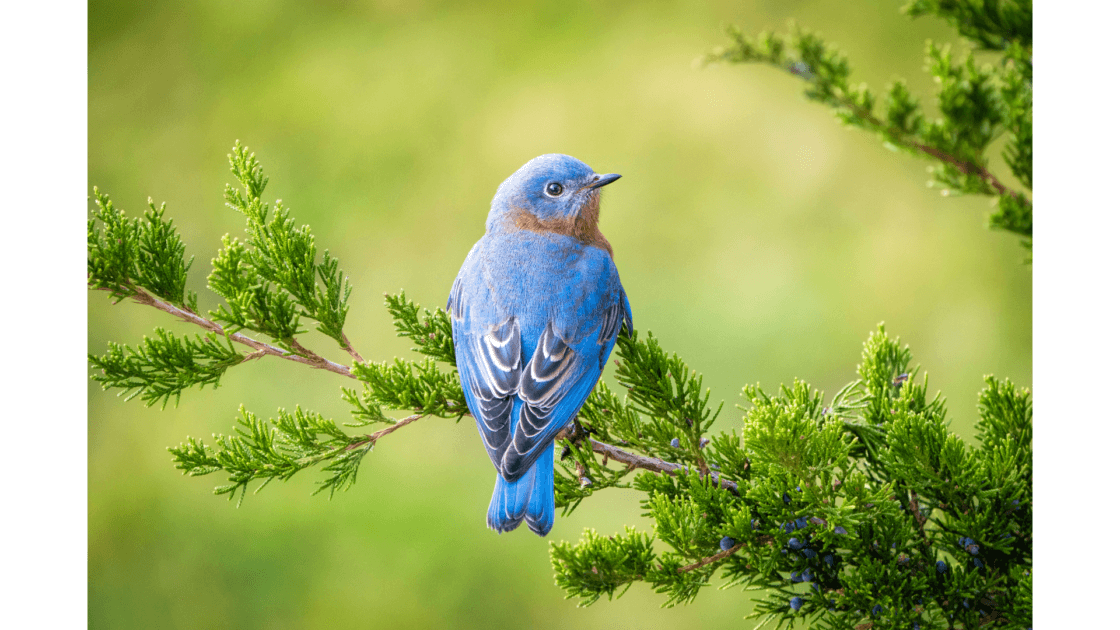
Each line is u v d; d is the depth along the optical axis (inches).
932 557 215.3
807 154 599.2
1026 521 211.6
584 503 479.8
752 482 215.6
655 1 663.8
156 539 494.0
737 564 217.8
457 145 636.1
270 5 677.9
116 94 650.8
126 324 534.0
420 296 574.9
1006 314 524.4
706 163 610.9
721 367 539.8
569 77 652.7
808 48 329.1
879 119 326.6
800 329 541.6
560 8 678.5
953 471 208.1
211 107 647.1
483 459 522.9
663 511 212.8
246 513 499.2
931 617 206.7
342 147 634.8
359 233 607.2
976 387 500.1
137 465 512.7
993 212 294.8
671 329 556.1
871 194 579.5
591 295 291.9
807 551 213.6
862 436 235.0
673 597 218.1
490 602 467.2
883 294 545.3
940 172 322.3
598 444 252.7
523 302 286.7
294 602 476.1
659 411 245.1
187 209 611.5
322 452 239.6
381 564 478.9
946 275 543.8
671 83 640.4
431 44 672.4
